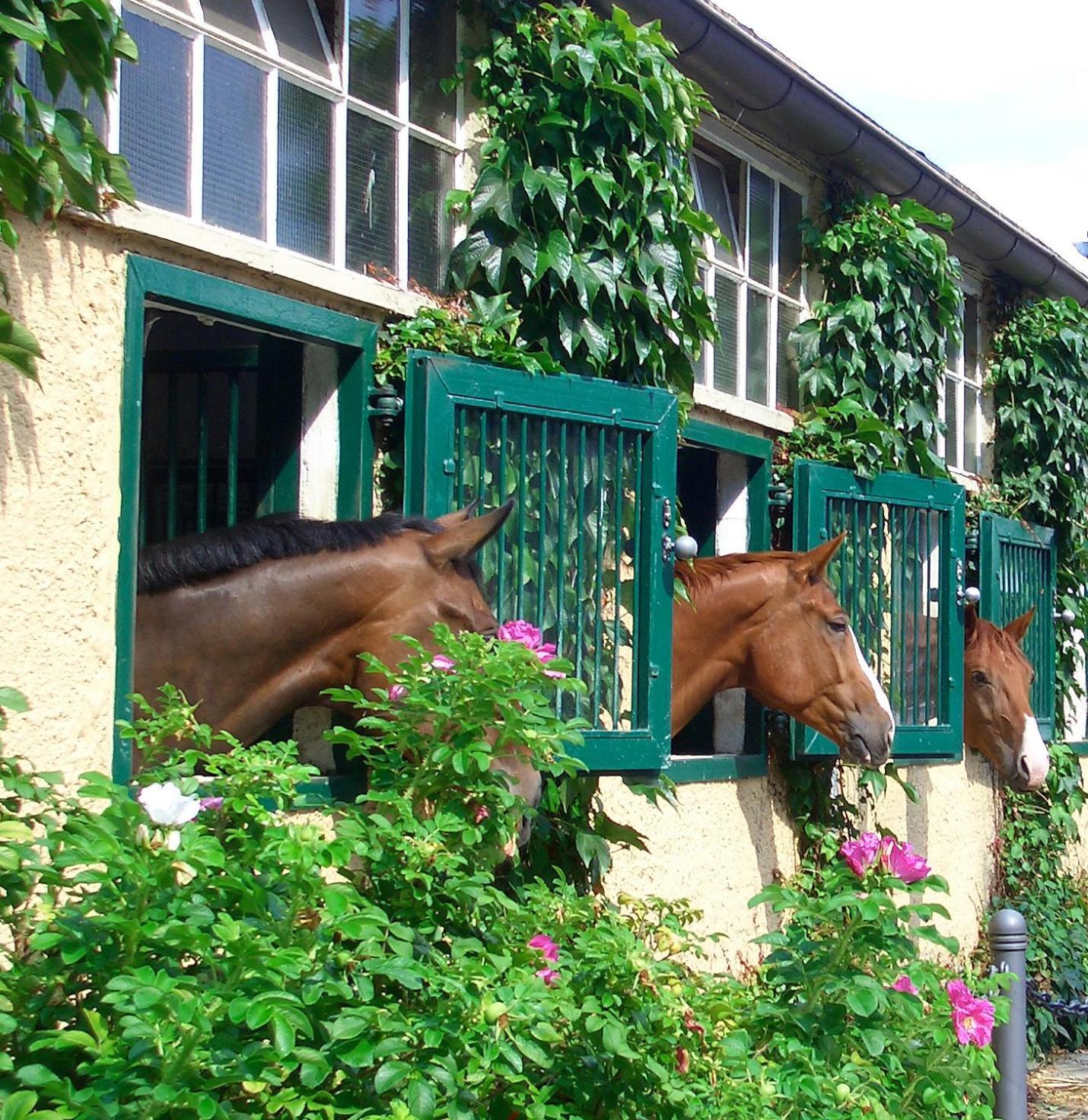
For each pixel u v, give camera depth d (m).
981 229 9.03
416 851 3.20
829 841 6.98
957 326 8.02
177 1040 2.55
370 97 5.15
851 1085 3.88
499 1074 2.94
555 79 5.38
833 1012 4.09
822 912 4.18
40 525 3.71
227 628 4.12
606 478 5.29
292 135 4.82
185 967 2.82
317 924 3.00
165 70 4.39
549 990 3.07
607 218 5.45
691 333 5.81
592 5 5.90
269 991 2.64
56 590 3.74
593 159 5.43
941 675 7.63
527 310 5.36
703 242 6.87
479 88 5.49
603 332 5.40
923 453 7.69
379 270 5.08
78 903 2.79
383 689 4.15
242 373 5.05
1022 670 8.27
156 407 5.24
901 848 4.40
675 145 5.72
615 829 5.36
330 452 4.85
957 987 4.29
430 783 3.44
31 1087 2.50
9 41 3.47
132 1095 2.50
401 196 5.25
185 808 2.66
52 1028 2.69
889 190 8.17
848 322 7.50
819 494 6.92
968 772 9.03
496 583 4.91
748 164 7.36
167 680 4.08
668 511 5.43
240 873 2.79
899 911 4.13
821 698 5.89
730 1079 3.52
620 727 5.34
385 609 4.21
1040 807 9.81
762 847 6.87
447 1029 2.88
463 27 5.53
